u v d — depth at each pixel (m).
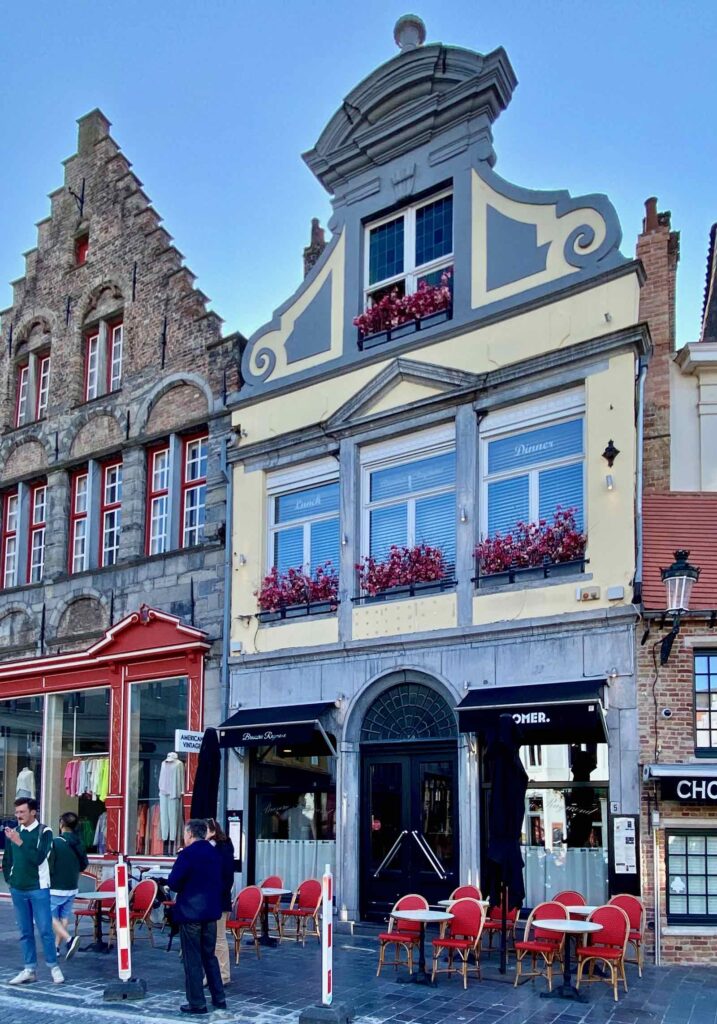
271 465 15.85
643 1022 8.54
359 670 14.02
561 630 12.26
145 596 17.22
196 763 15.73
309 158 16.20
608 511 12.16
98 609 18.06
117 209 19.45
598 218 12.91
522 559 12.72
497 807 10.41
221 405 16.77
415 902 10.66
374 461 14.80
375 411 14.69
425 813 13.22
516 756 10.56
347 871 13.61
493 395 13.45
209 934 9.10
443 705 13.31
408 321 14.66
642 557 12.08
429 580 13.64
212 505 16.56
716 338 19.72
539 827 12.27
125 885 9.75
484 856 12.53
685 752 11.41
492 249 13.91
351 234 15.69
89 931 14.01
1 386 21.22
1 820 18.86
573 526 12.51
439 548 13.83
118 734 16.98
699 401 14.70
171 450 17.48
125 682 17.11
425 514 14.12
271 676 15.02
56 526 19.17
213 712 15.71
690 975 10.42
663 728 11.45
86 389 19.64
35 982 10.32
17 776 18.84
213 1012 8.91
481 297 13.90
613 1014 8.81
